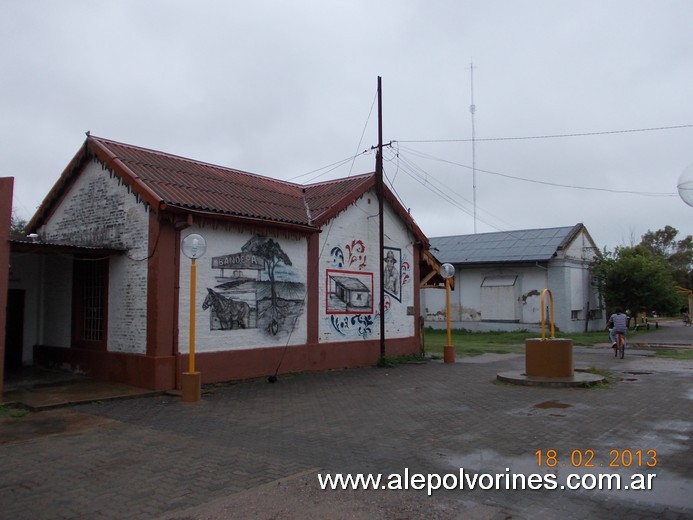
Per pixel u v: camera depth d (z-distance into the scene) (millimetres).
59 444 7621
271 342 14133
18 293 15281
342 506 5309
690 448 7312
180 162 15531
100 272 13547
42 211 15477
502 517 5047
